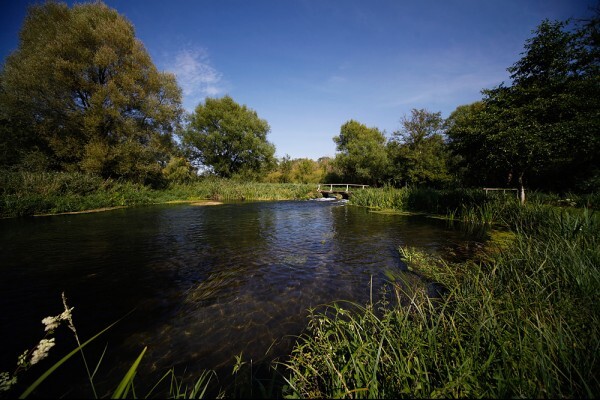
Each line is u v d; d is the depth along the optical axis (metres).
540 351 1.85
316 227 9.57
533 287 3.29
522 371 1.80
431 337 2.26
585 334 2.20
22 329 3.27
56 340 3.04
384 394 1.83
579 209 9.55
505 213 9.19
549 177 15.15
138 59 19.30
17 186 12.52
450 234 7.96
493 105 9.03
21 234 8.30
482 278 3.80
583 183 12.42
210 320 3.45
